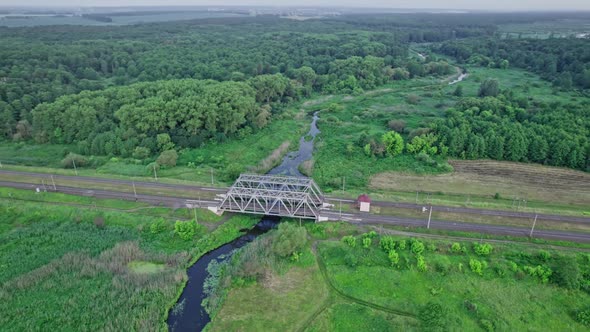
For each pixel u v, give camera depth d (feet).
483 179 400.06
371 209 336.70
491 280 254.88
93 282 258.37
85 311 234.99
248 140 504.84
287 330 226.58
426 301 241.76
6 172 409.28
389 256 272.31
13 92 551.18
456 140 441.27
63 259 276.21
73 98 508.53
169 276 264.31
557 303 237.04
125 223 324.19
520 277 255.09
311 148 500.33
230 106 495.82
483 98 603.26
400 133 517.96
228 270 272.72
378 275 262.47
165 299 247.50
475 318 228.84
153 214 336.29
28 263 274.57
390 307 239.30
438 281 255.50
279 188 349.61
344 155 457.68
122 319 228.63
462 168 422.82
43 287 252.62
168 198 358.84
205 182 389.39
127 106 472.85
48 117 486.79
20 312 233.35
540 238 295.48
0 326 223.30
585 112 511.81
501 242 291.99
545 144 420.77
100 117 496.23
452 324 223.71
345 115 602.85
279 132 536.01
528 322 225.15
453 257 275.80
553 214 327.47
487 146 440.45
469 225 313.73
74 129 488.85
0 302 239.50
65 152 462.60
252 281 261.24
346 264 273.75
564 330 220.64
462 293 246.47
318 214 324.39
